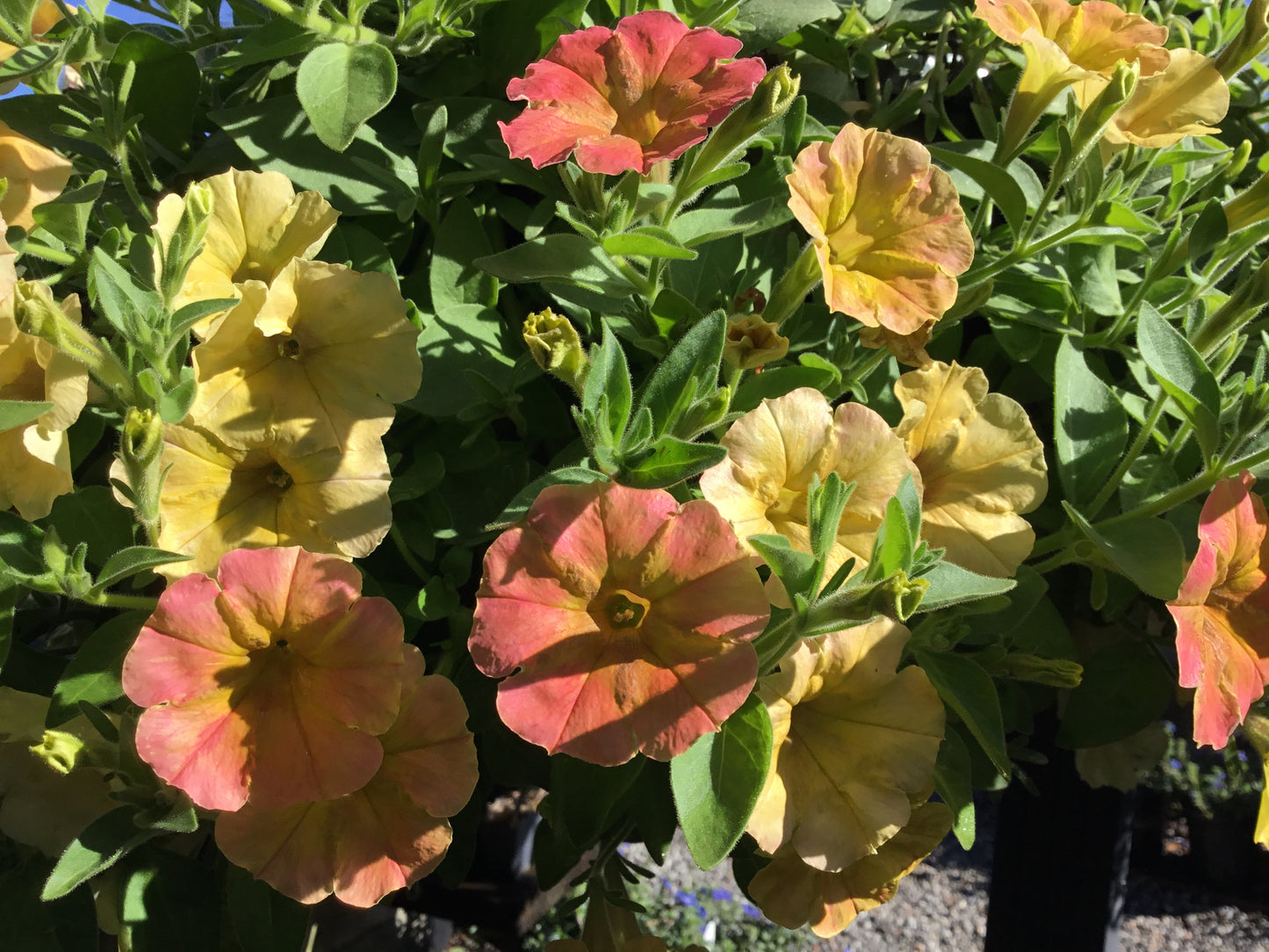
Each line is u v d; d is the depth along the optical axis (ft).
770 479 0.88
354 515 0.89
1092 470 1.09
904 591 0.75
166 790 0.88
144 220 1.17
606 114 0.95
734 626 0.79
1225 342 1.11
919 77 1.51
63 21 1.20
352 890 0.86
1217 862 5.51
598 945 1.15
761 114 0.96
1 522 0.90
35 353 0.86
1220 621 0.99
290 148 1.13
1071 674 1.04
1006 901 1.53
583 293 1.06
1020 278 1.20
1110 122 1.12
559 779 0.98
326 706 0.84
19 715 0.97
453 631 1.04
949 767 1.01
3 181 0.85
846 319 1.13
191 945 0.96
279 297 0.88
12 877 1.01
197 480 0.88
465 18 1.21
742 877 1.08
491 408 1.06
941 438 1.04
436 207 1.14
